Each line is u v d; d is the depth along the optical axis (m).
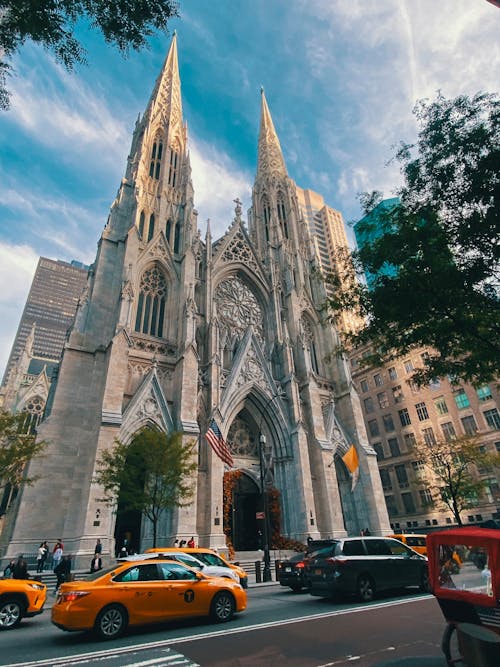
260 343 45.75
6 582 13.66
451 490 44.66
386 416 67.19
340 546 15.79
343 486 44.94
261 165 76.06
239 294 50.81
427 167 15.34
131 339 36.69
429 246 14.95
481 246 14.17
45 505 28.45
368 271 17.58
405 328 16.16
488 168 13.58
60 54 9.30
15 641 11.02
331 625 10.80
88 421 31.88
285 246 59.28
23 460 29.00
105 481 26.17
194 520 29.88
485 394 54.88
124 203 44.50
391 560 16.12
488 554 5.53
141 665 8.02
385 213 17.27
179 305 41.72
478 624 5.50
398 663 7.36
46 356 120.62
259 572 24.39
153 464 27.64
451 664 5.72
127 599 11.06
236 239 53.81
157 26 9.73
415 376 18.42
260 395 42.44
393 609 12.76
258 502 39.69
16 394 71.06
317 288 58.31
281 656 8.20
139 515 35.88
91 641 10.46
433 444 51.84
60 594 10.92
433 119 15.30
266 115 87.00
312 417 43.69
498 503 49.66
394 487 62.81
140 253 42.00
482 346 15.34
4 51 9.16
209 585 12.48
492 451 52.62
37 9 8.74
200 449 35.28
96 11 9.31
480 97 14.52
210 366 39.38
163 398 34.44
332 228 148.50
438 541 6.39
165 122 57.88
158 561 12.39
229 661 8.03
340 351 20.16
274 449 41.47
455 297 14.40
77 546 26.08
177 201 50.09
